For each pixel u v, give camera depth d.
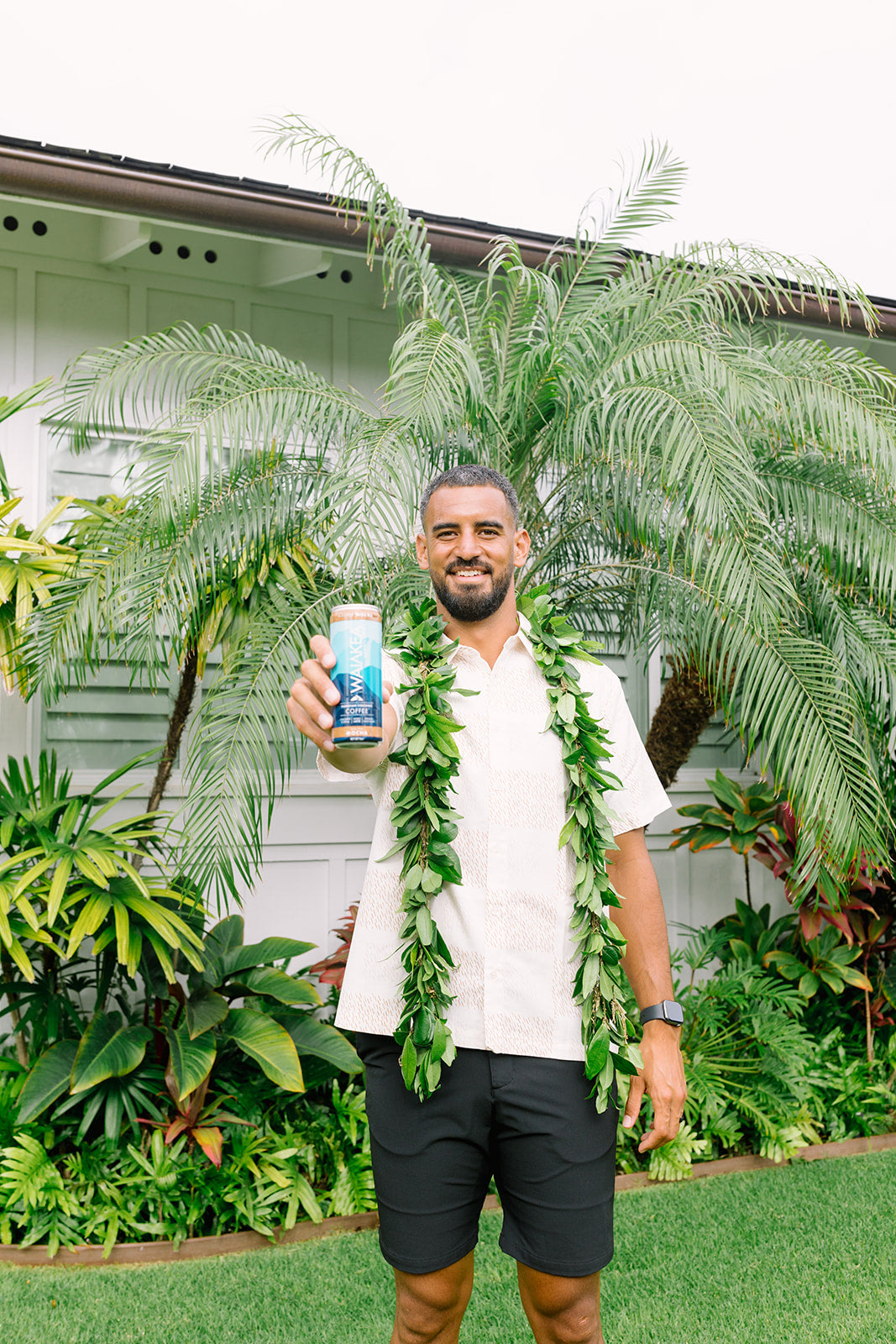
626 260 4.53
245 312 5.00
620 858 1.98
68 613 3.57
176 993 3.63
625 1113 1.85
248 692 3.56
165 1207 3.23
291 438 4.12
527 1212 1.74
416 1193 1.73
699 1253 3.20
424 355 3.26
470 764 1.81
